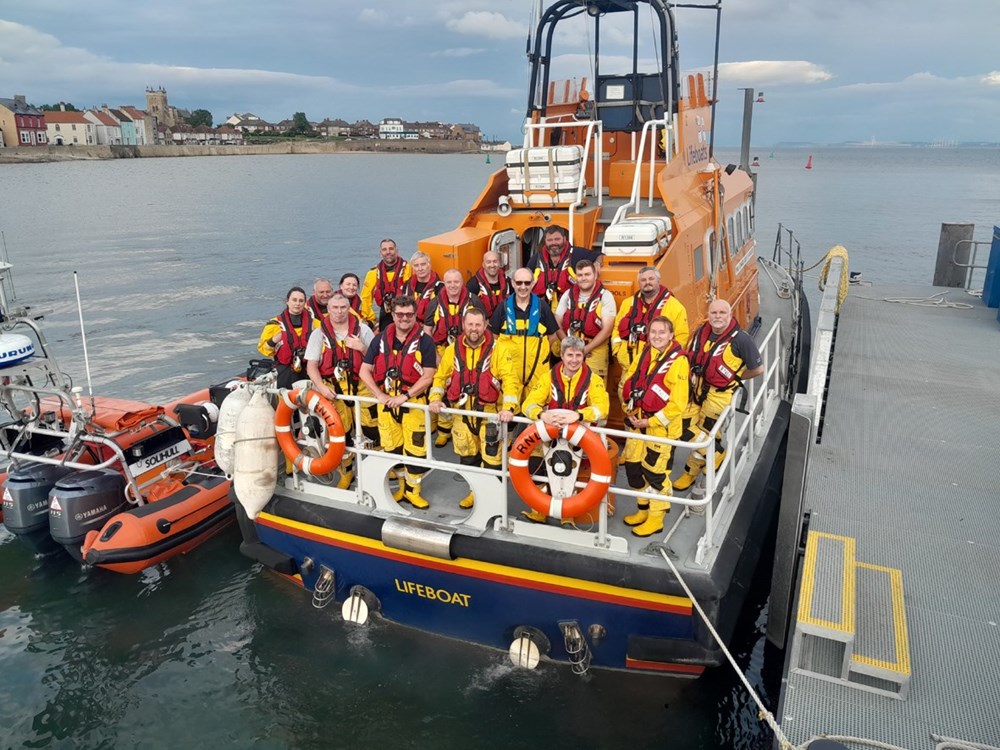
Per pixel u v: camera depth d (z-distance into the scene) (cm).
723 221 730
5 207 4228
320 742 465
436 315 564
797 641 371
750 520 494
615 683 491
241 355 1357
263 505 537
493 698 488
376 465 505
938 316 1033
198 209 4125
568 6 720
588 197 685
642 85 747
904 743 329
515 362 473
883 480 556
